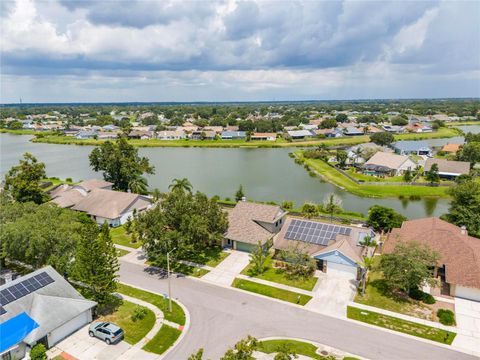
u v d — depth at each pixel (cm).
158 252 4681
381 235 6019
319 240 5056
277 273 4744
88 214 6806
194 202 5169
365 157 12588
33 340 3119
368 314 3828
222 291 4303
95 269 3734
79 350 3278
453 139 19138
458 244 4616
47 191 8094
